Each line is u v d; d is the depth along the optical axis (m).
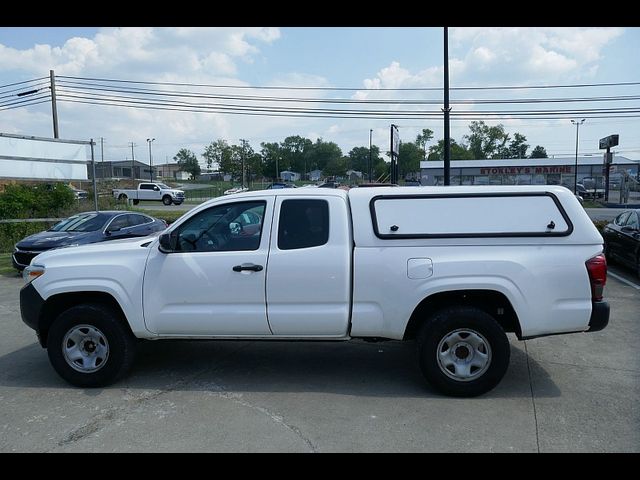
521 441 3.80
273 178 101.94
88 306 4.96
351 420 4.19
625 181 41.50
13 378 5.32
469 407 4.41
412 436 3.90
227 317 4.81
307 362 5.69
